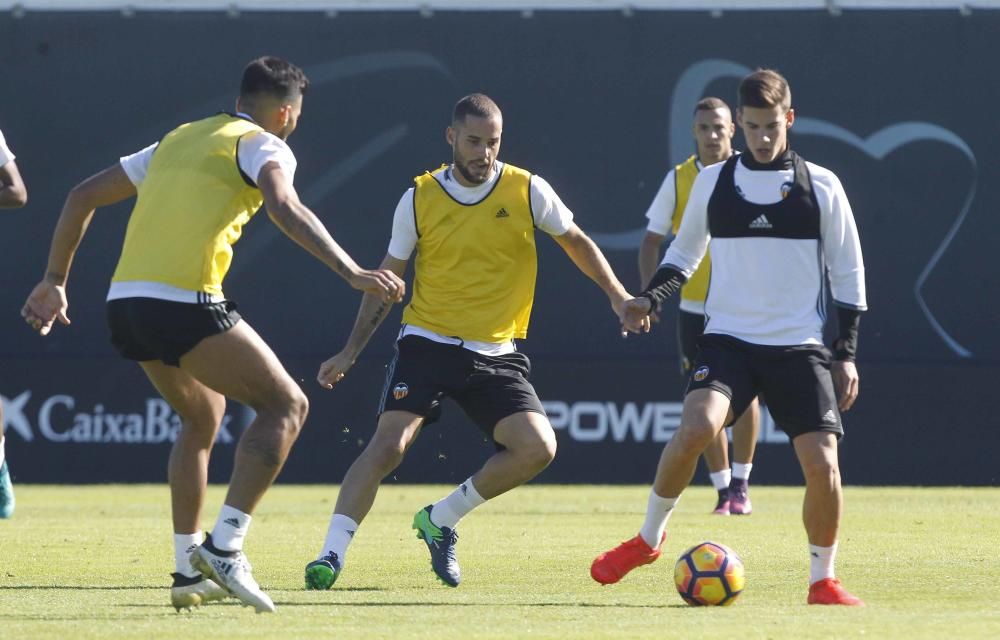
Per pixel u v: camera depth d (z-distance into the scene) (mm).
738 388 19344
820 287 19500
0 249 48719
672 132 48688
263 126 18484
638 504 39906
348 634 15445
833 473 18766
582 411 48438
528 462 21422
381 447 21328
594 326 48500
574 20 48781
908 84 48438
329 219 48906
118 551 26188
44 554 25594
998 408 47969
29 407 48375
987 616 16922
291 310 48688
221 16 49000
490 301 22000
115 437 48531
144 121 49125
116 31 49062
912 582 21406
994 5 48312
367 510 21094
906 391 48031
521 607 18297
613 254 48719
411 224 22078
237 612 17609
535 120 48812
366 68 48969
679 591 18656
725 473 34875
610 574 20250
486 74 48875
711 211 19750
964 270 48312
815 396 19094
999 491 46406
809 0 48531
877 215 48375
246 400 17578
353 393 48625
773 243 19359
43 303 19375
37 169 48969
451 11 48875
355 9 48906
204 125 17922
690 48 48656
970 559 24688
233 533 17188
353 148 48969
